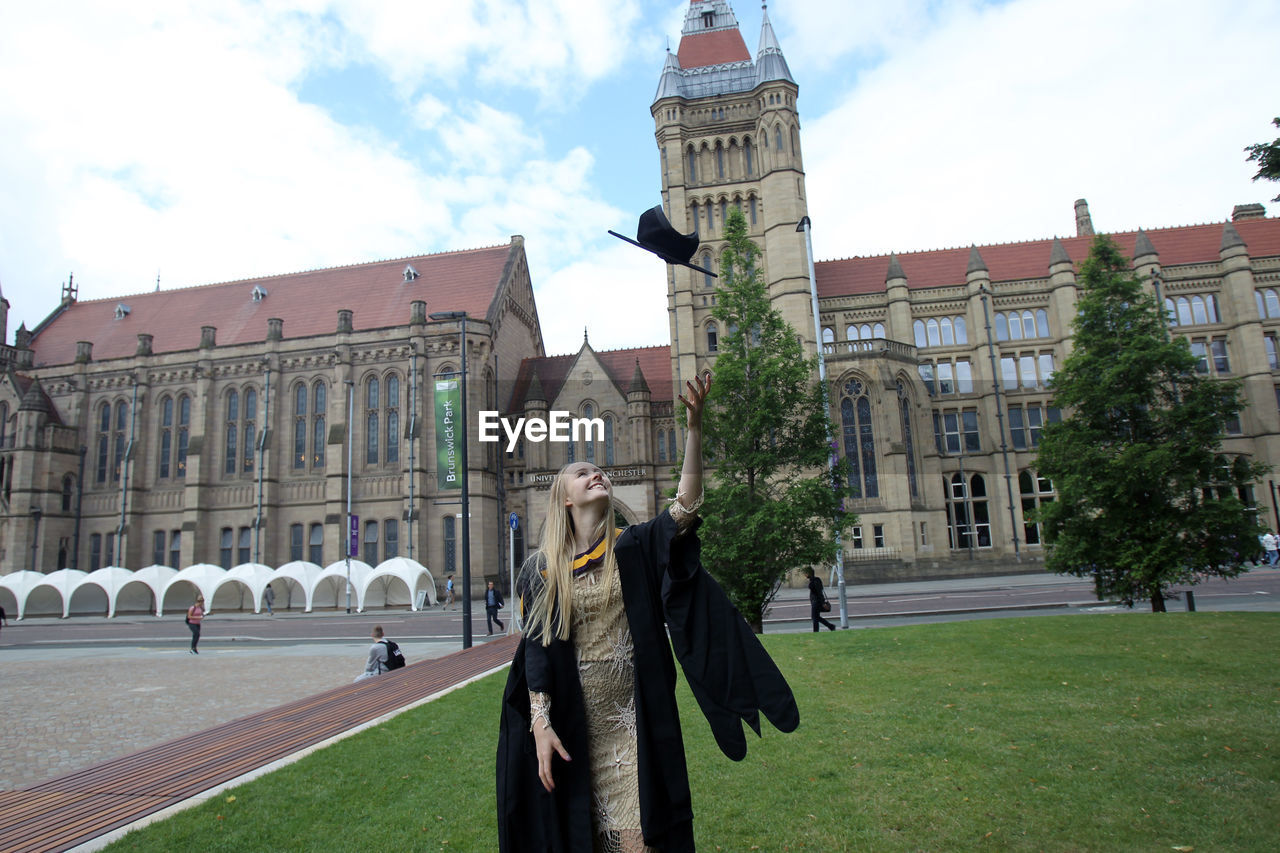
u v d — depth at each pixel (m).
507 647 22.47
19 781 9.21
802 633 19.47
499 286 60.84
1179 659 11.41
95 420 64.00
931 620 27.14
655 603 3.40
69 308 73.69
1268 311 62.12
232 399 60.75
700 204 56.97
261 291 66.75
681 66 60.88
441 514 54.66
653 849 3.27
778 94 55.53
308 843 6.00
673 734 3.32
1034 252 65.94
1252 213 69.12
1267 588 30.62
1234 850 5.08
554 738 3.27
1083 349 22.55
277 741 9.98
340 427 56.72
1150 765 6.74
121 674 19.70
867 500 52.81
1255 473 20.28
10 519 60.31
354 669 19.77
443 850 5.79
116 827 6.59
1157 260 61.34
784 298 53.88
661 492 56.41
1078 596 32.38
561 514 3.63
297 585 54.16
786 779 6.98
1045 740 7.66
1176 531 20.00
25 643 31.59
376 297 63.38
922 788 6.54
